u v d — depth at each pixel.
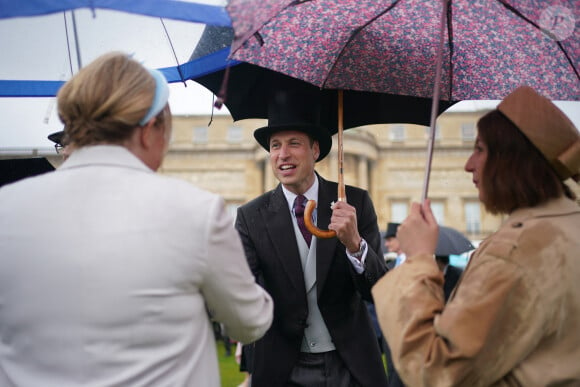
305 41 1.84
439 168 28.09
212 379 1.18
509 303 1.13
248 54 1.76
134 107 1.16
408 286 1.24
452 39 1.91
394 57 1.99
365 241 2.16
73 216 1.09
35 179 1.18
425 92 2.03
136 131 1.21
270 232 2.19
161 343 1.08
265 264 2.17
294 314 2.10
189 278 1.11
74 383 1.02
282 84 2.24
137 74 1.20
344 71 1.98
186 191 1.19
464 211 27.62
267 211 2.26
